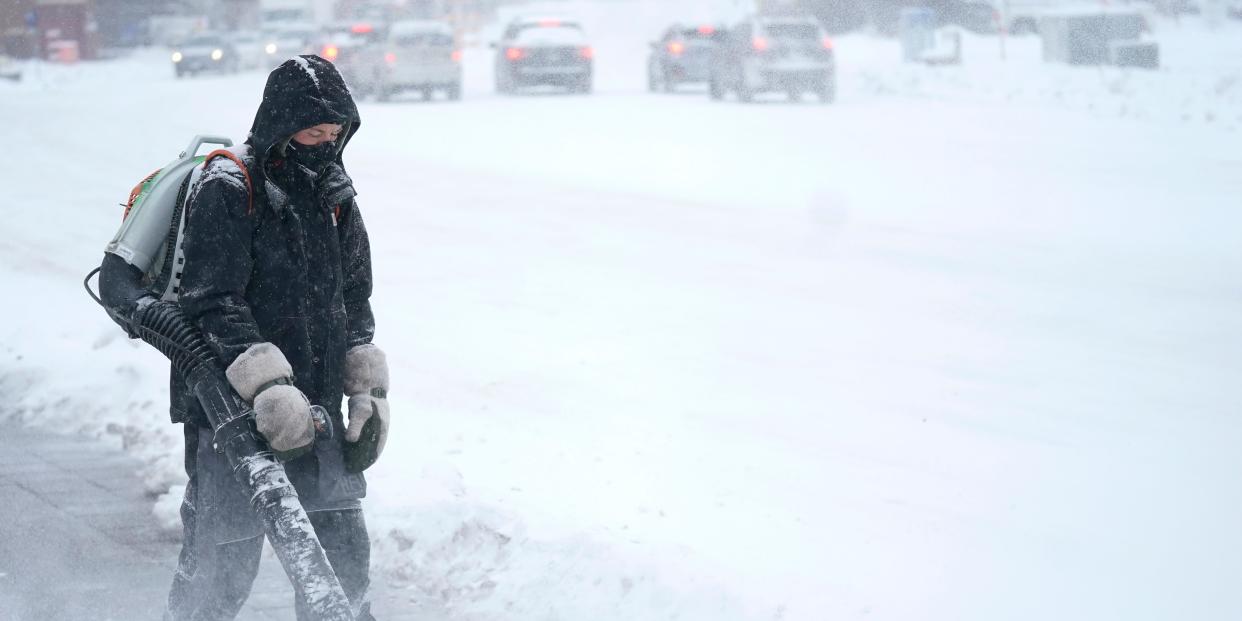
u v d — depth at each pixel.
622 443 12.51
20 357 14.95
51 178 34.03
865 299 19.19
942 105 50.41
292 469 6.64
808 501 10.83
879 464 11.90
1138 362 15.44
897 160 34.41
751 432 12.91
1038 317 17.83
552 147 39.00
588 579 8.76
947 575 9.22
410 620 8.62
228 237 6.42
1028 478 11.47
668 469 11.66
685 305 19.05
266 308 6.59
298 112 6.43
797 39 52.91
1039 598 8.84
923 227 25.02
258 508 6.23
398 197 30.20
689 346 16.62
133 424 12.90
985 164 33.31
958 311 18.30
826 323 17.77
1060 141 37.84
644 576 8.62
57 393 13.82
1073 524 10.33
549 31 61.59
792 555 9.54
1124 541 9.95
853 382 14.83
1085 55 62.53
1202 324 17.22
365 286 7.09
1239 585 9.09
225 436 6.37
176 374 6.96
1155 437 12.62
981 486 11.26
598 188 31.14
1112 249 22.42
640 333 17.39
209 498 6.73
